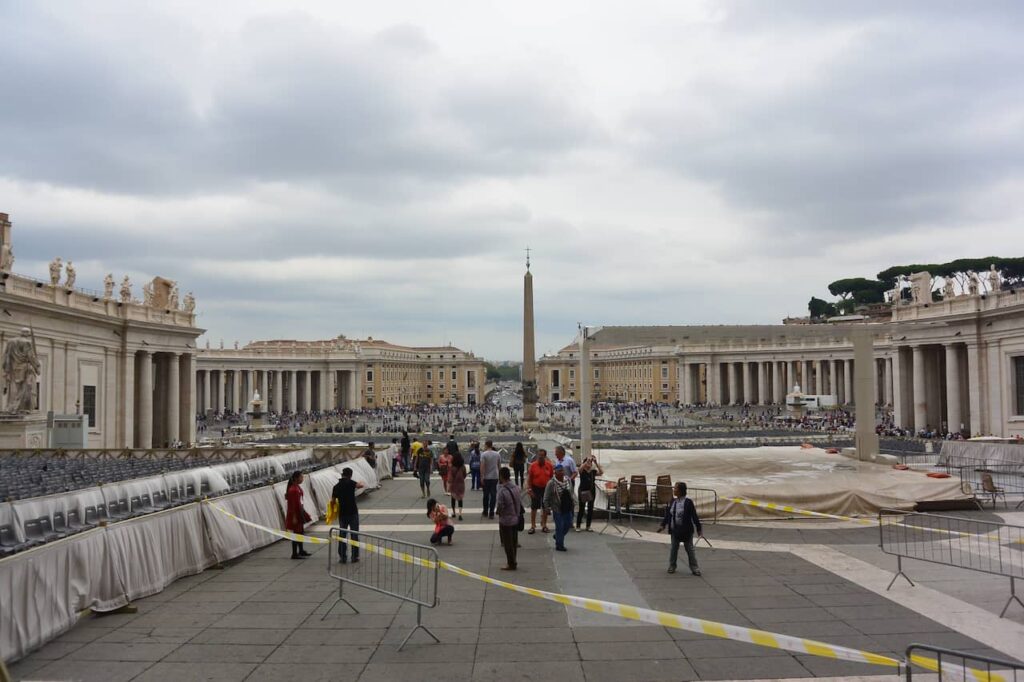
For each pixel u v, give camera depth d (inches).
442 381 7608.3
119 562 440.1
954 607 436.1
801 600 453.7
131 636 392.2
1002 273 5027.1
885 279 5723.4
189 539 524.7
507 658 360.2
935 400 2347.4
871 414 1155.3
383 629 403.9
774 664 351.6
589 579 506.6
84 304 2034.9
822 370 5172.2
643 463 1120.2
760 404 4741.6
